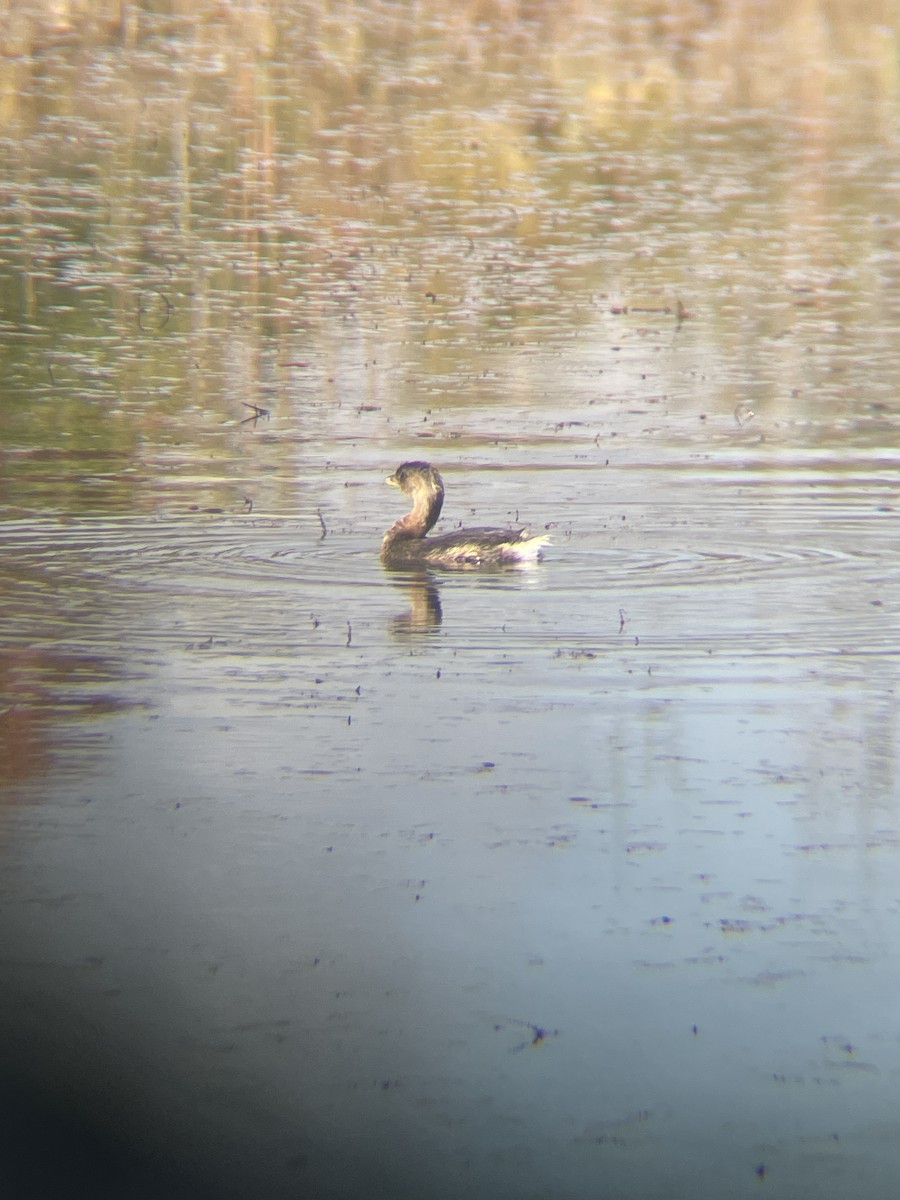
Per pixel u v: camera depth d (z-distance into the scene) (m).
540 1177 7.59
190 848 10.54
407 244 36.50
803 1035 8.59
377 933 9.50
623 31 52.72
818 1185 7.52
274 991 9.02
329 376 26.92
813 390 26.09
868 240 37.41
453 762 11.84
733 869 10.28
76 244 35.56
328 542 17.89
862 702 13.00
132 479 20.69
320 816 10.98
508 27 52.44
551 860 10.40
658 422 24.03
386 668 13.79
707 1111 8.03
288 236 36.94
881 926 9.60
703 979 9.08
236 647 14.30
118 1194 7.52
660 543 17.86
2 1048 8.48
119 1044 8.52
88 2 49.88
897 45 52.78
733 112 48.19
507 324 30.58
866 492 20.11
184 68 47.66
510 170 42.59
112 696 13.08
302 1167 7.66
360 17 51.72
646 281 33.91
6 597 15.67
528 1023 8.71
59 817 10.95
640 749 12.06
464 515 19.02
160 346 28.67
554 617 15.26
